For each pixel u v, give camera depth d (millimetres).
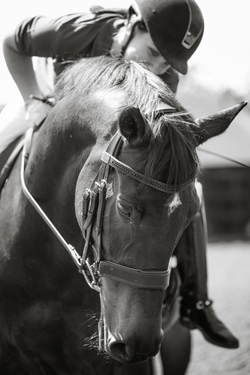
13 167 3018
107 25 3129
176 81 3430
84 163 2375
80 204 2254
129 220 2018
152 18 2994
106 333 2141
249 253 13414
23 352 2779
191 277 3539
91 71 2512
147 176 2014
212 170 19797
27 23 3180
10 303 2738
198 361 5246
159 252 2029
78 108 2449
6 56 3295
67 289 2648
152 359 2848
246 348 5488
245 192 19891
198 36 3117
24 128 3268
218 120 2344
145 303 2049
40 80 3447
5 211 2859
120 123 2008
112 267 2084
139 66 2416
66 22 3086
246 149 20062
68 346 2713
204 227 3535
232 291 8484
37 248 2664
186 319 3779
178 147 2039
